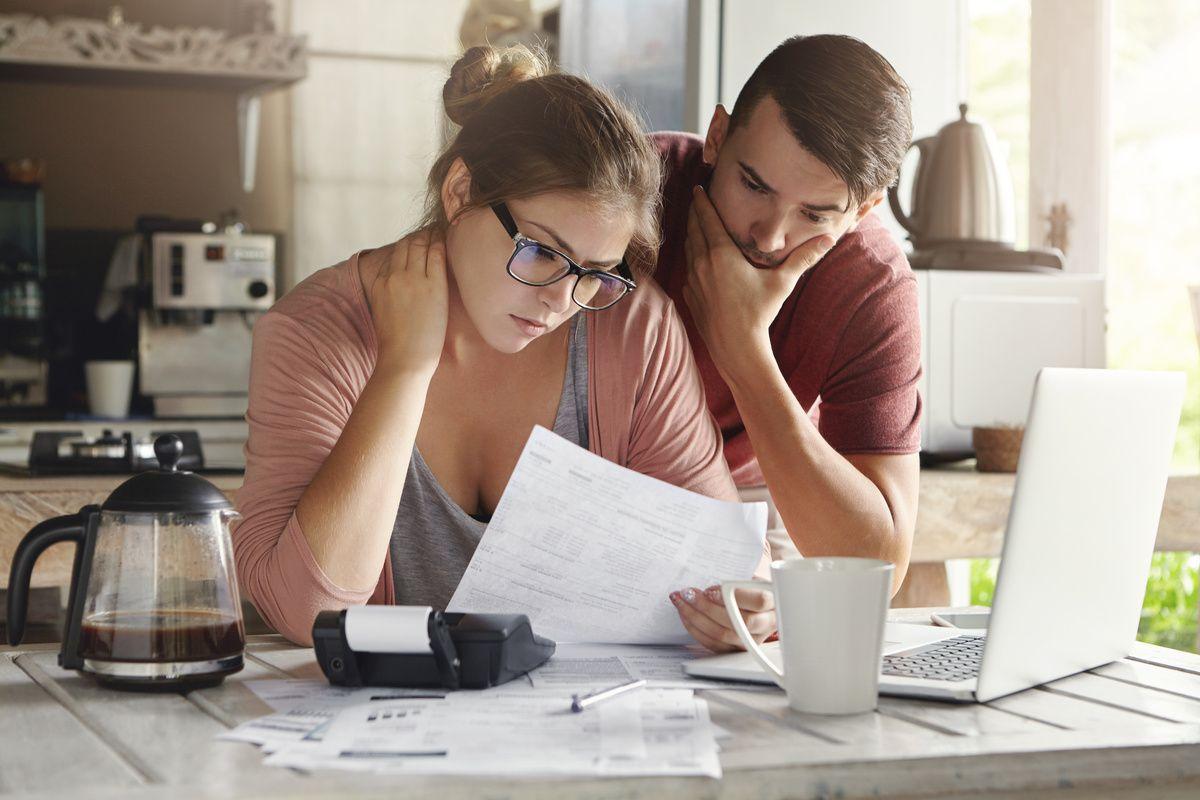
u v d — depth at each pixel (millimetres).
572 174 1146
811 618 928
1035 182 2955
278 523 1191
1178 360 2701
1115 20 2807
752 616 1135
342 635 982
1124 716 949
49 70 4055
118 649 987
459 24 4750
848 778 805
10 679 1041
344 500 1148
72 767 796
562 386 1351
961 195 2516
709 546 1180
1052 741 864
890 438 1510
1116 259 2824
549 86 1200
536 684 1017
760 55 3064
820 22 3049
